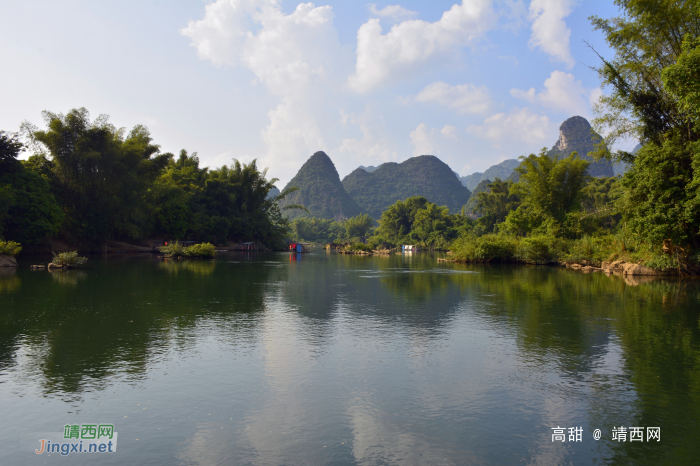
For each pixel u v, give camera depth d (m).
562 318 15.21
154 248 64.31
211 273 32.84
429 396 7.89
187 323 13.88
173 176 76.25
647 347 11.23
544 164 53.12
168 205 67.31
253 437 6.31
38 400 7.53
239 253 75.19
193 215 74.88
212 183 84.50
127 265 39.03
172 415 7.00
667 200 27.42
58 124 47.03
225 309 16.61
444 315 15.79
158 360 9.84
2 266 34.72
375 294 21.70
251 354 10.43
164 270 34.34
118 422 6.73
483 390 8.21
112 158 50.66
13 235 43.22
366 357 10.27
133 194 54.09
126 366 9.38
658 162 27.28
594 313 16.19
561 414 7.21
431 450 6.00
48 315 14.80
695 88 21.11
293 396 7.83
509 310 16.88
